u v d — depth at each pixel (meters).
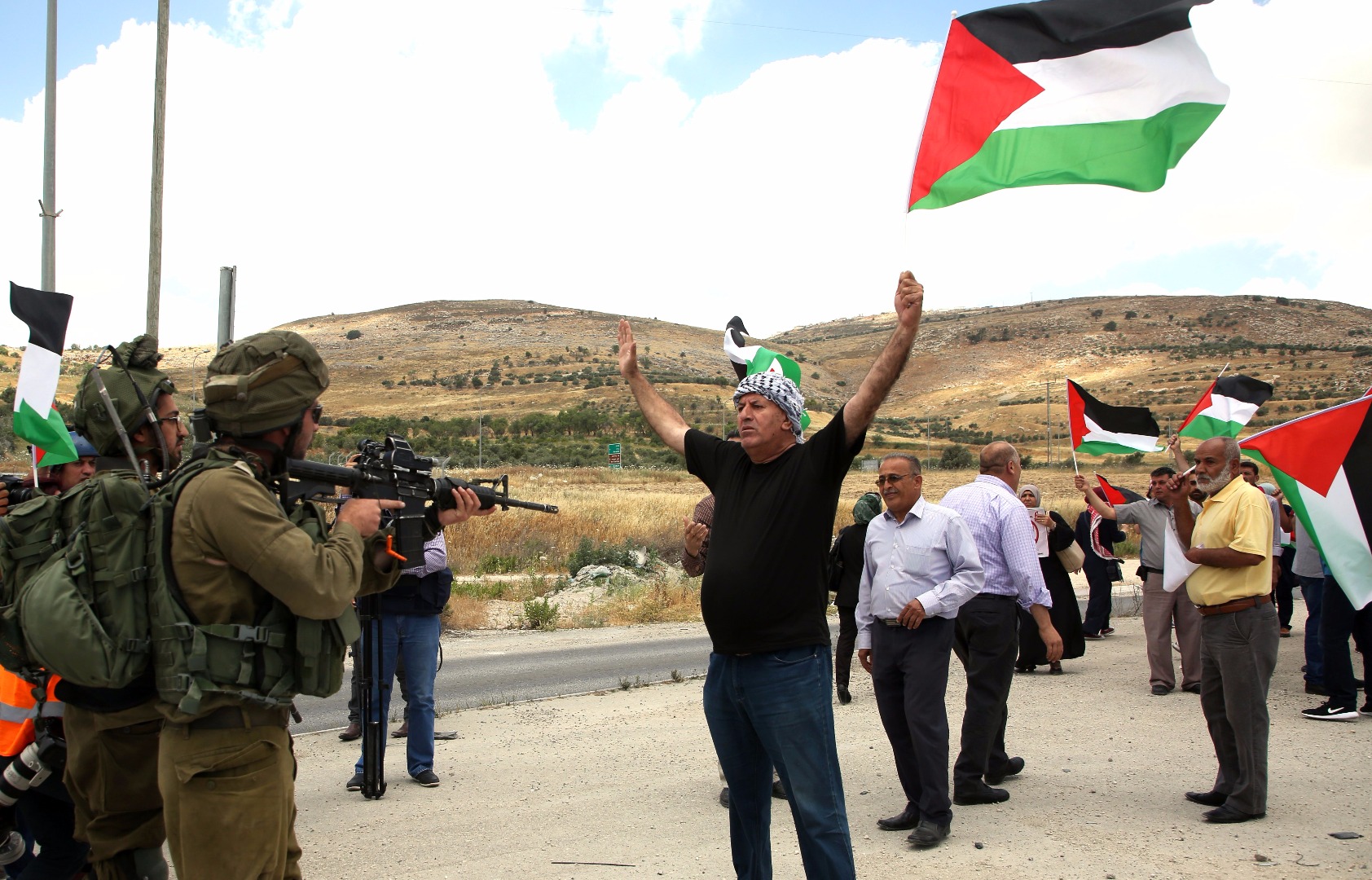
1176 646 12.40
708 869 5.01
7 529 3.34
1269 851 5.16
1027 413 148.62
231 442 3.26
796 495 3.78
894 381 3.60
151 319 11.47
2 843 4.27
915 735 5.44
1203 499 5.82
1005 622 6.06
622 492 48.69
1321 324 196.00
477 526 24.56
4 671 3.99
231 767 3.05
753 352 6.33
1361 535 5.89
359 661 6.27
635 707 9.09
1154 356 183.50
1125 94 4.82
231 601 3.04
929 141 4.94
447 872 4.98
